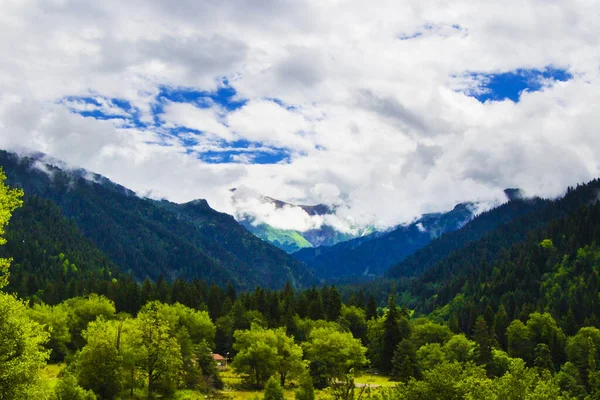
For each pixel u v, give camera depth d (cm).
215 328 14850
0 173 3847
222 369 12900
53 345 12219
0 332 3509
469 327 18238
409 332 14625
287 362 11100
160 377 9162
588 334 13325
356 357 11612
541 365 12812
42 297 19425
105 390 8244
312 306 17588
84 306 14775
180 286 19612
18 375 3488
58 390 6738
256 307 17988
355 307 17712
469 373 5400
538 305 19375
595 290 19175
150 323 9131
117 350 8469
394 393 5612
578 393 9800
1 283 3841
